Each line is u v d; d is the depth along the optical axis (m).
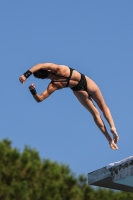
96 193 56.16
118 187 33.09
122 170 31.31
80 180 56.94
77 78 29.17
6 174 51.22
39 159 57.34
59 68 28.62
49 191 51.53
